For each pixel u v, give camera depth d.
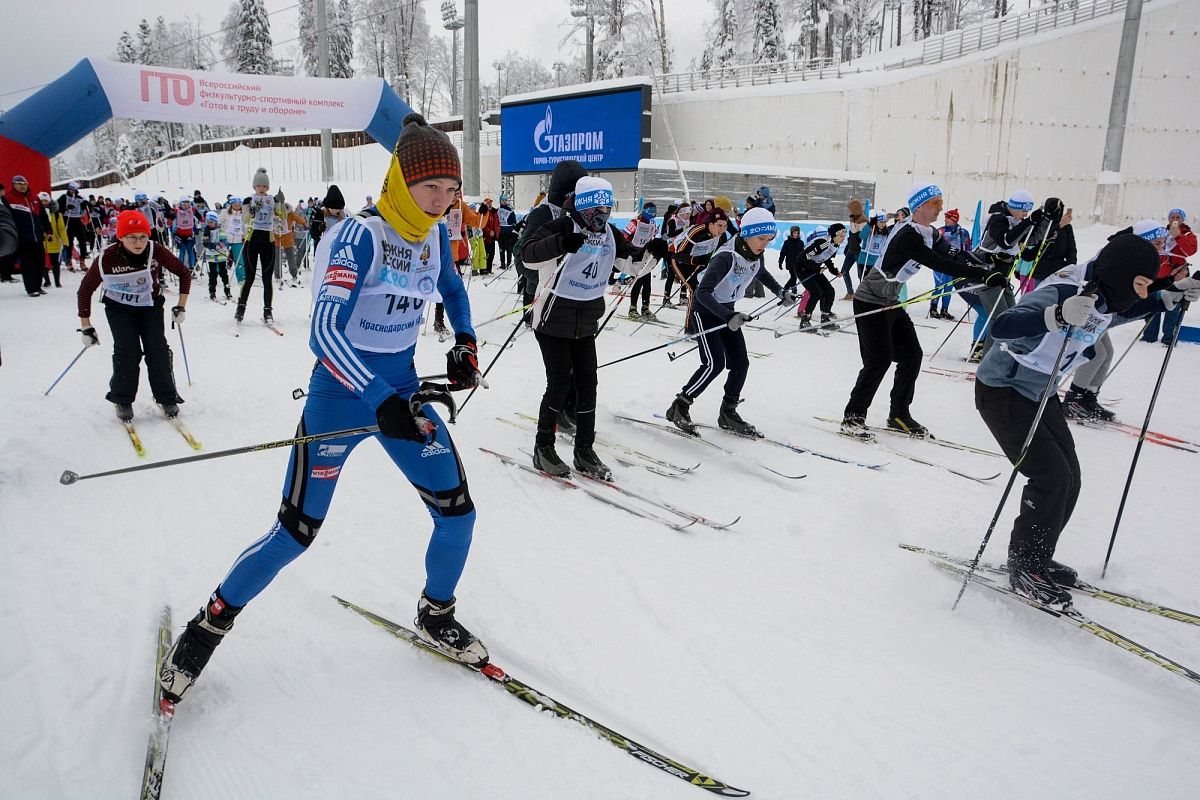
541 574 3.05
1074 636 2.71
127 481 3.95
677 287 11.54
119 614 2.63
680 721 2.18
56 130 14.21
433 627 2.40
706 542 3.44
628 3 35.34
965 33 26.25
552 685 2.34
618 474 4.31
